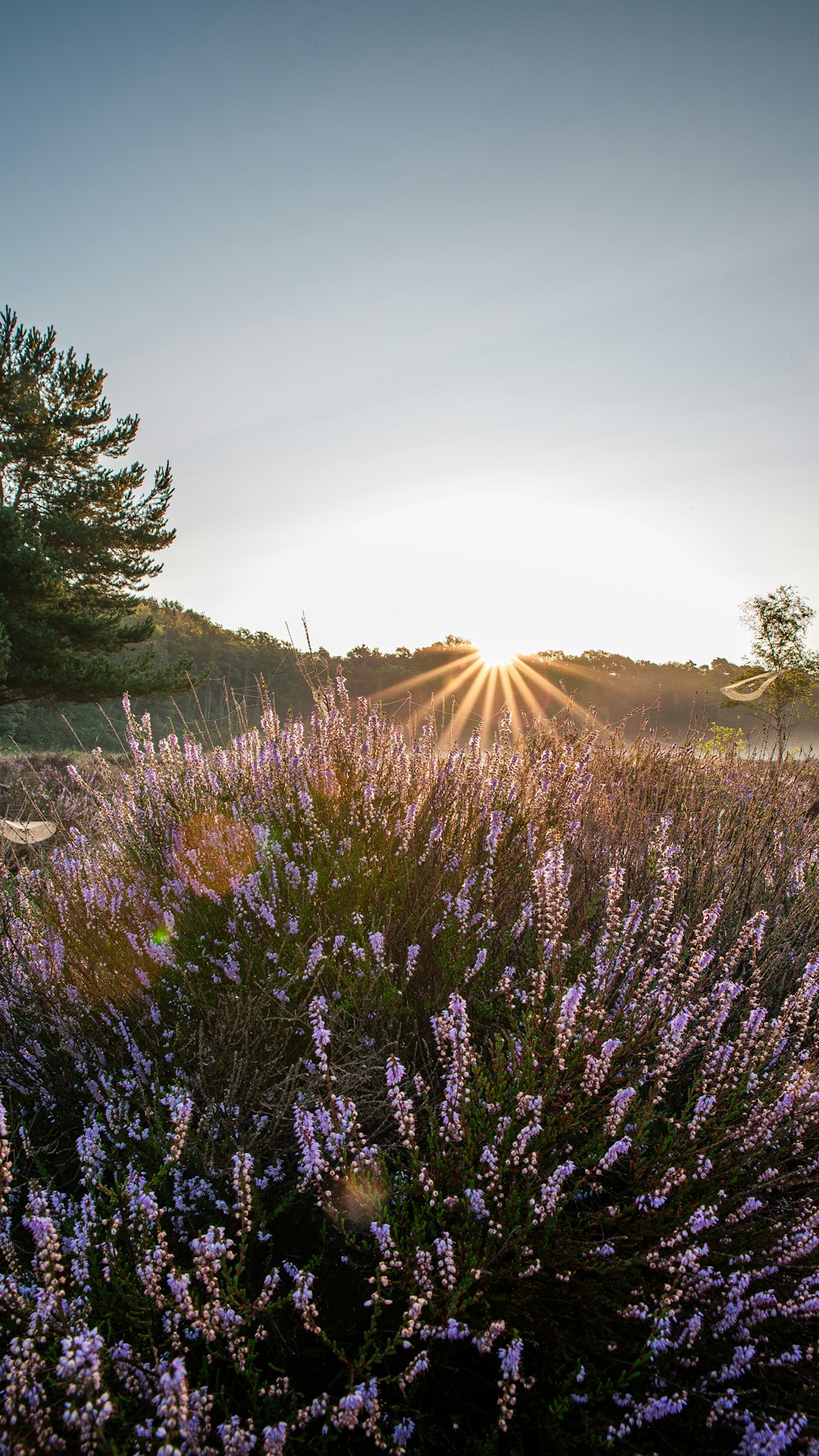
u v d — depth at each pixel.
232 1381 1.67
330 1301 1.83
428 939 2.64
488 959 2.64
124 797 3.40
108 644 22.50
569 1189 2.04
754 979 2.72
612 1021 2.22
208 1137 2.03
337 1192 1.95
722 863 3.54
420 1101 2.25
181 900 2.79
